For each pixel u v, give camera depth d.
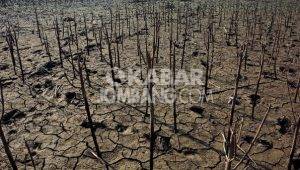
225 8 14.58
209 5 15.75
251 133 4.63
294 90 6.00
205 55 7.95
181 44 8.82
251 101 5.56
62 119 5.03
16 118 5.06
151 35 9.78
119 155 4.23
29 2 16.20
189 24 10.96
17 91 5.93
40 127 4.83
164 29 10.51
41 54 7.89
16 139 4.54
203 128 4.79
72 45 8.64
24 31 10.11
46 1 16.42
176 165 4.04
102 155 4.23
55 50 8.23
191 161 4.11
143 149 4.34
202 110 5.29
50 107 5.38
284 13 13.60
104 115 5.13
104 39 9.20
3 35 9.55
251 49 8.45
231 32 10.24
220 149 4.32
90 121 3.73
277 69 7.07
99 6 15.27
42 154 4.25
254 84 6.25
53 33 9.93
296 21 12.10
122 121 4.98
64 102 5.54
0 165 3.98
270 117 5.05
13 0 16.69
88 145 4.43
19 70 6.88
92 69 6.96
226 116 5.09
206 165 4.04
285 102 5.53
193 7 15.09
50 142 4.48
